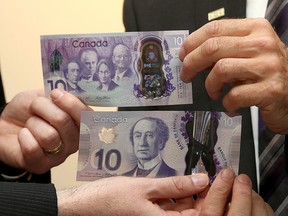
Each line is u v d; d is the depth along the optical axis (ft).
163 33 2.40
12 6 4.87
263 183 2.48
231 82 2.09
